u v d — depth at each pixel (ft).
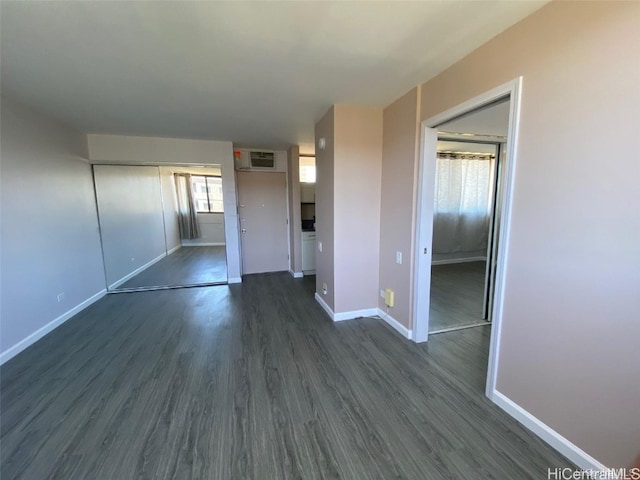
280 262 17.97
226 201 15.03
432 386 6.66
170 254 18.02
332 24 5.10
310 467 4.62
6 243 8.12
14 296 8.32
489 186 19.27
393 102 9.00
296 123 11.32
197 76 7.16
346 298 10.38
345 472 4.53
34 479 4.45
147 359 7.94
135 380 6.98
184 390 6.57
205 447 5.02
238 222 16.52
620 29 3.70
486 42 5.69
